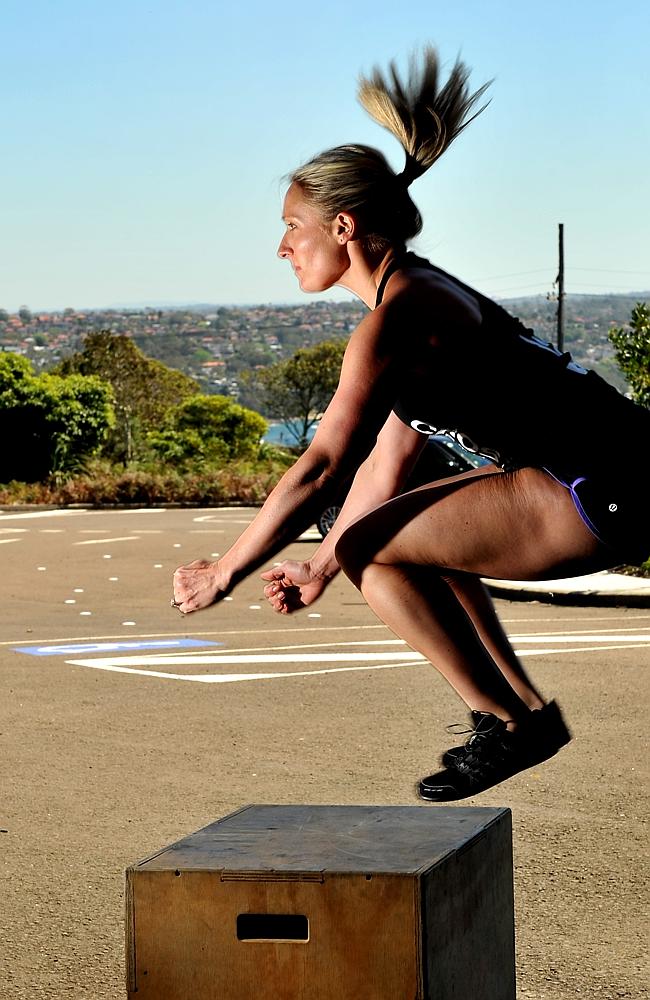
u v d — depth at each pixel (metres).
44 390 43.25
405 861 2.50
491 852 2.83
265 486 39.28
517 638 12.36
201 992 2.50
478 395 2.52
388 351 2.48
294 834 2.78
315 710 9.08
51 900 5.25
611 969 4.48
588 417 2.52
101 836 6.11
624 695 9.34
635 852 5.77
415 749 7.82
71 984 4.41
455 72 2.74
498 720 2.70
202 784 7.04
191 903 2.49
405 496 2.65
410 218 2.72
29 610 15.47
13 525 29.25
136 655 11.79
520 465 2.57
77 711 9.09
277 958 2.46
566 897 5.21
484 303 2.62
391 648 12.13
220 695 9.66
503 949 2.91
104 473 41.62
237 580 2.52
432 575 2.69
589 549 2.53
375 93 2.74
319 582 2.99
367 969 2.42
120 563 20.66
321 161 2.70
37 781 7.14
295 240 2.73
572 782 6.98
